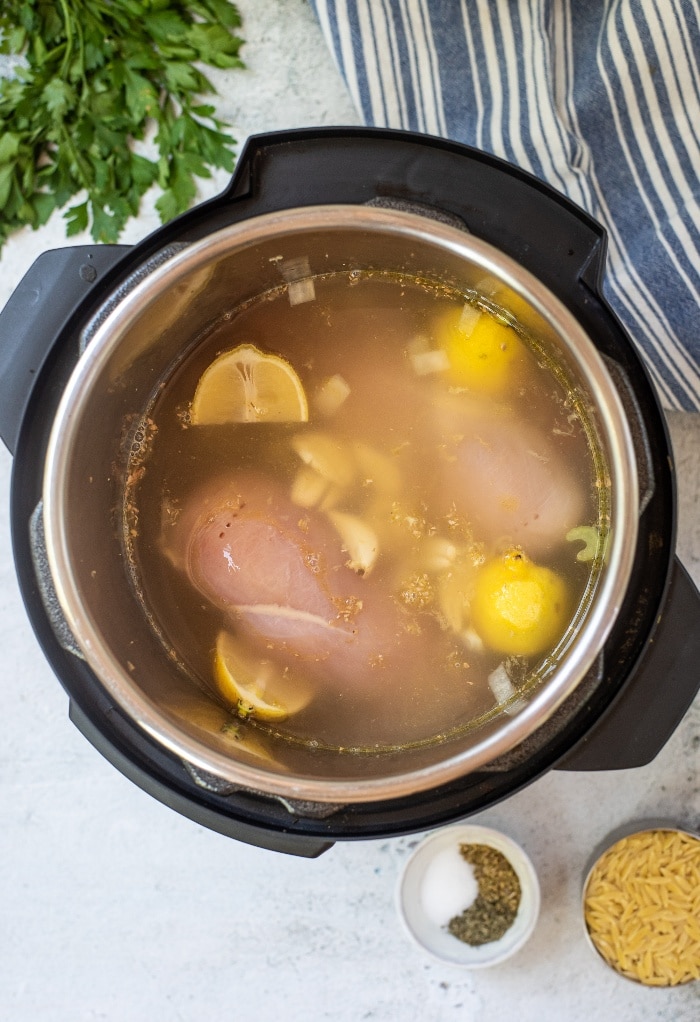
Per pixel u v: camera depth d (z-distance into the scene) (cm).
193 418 67
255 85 80
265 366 67
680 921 82
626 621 63
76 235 80
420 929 82
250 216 62
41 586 63
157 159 80
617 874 82
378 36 75
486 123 76
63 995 85
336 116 80
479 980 84
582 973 84
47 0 78
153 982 84
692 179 75
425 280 65
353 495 67
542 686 62
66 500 60
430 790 64
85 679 64
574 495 65
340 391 67
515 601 66
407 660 67
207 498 67
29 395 62
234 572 67
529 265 62
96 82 79
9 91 77
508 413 66
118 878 84
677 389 78
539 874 83
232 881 84
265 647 67
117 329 60
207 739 62
